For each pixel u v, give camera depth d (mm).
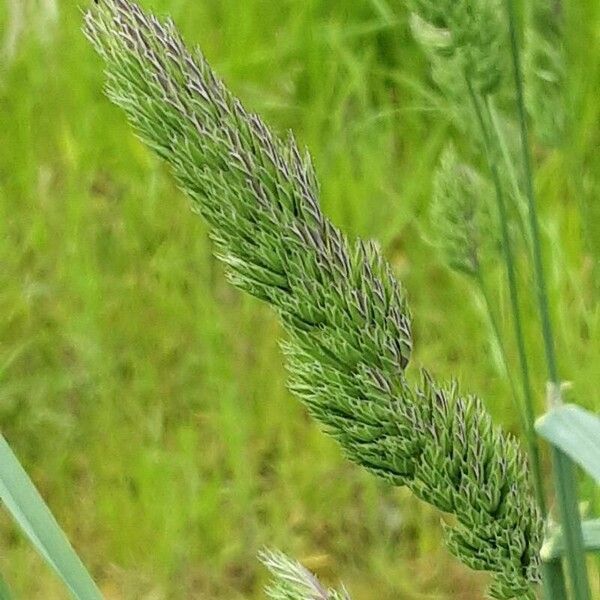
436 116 737
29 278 707
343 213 710
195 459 654
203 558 620
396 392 225
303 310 219
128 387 674
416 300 676
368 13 792
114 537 627
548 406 245
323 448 639
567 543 236
